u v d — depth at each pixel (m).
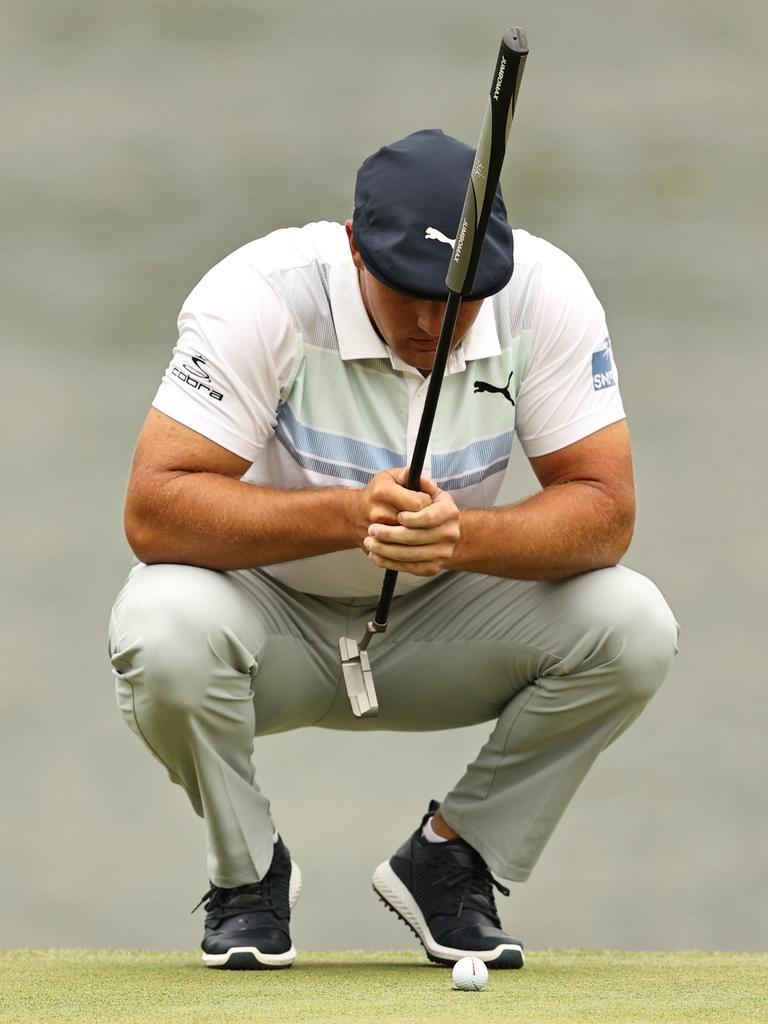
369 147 71.12
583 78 77.75
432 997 10.39
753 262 56.09
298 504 11.09
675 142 69.94
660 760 25.44
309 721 12.46
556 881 21.80
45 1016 9.73
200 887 21.86
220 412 11.27
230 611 11.11
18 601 30.83
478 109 76.06
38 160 67.69
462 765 25.42
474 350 11.41
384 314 10.91
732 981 11.30
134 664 10.98
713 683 27.78
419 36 85.62
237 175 67.62
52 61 79.69
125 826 23.64
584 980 11.28
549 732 11.76
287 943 11.71
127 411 42.12
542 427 11.78
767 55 80.88
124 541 33.81
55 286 54.41
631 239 59.00
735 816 23.67
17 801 24.14
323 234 11.58
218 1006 10.03
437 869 12.06
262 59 81.56
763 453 37.78
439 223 10.63
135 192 65.56
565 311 11.67
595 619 11.47
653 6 86.38
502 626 11.87
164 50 82.25
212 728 11.12
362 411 11.50
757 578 31.27
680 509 34.38
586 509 11.50
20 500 35.53
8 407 41.91
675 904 21.09
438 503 10.78
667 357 45.53
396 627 12.12
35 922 20.44
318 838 22.39
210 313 11.28
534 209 62.69
